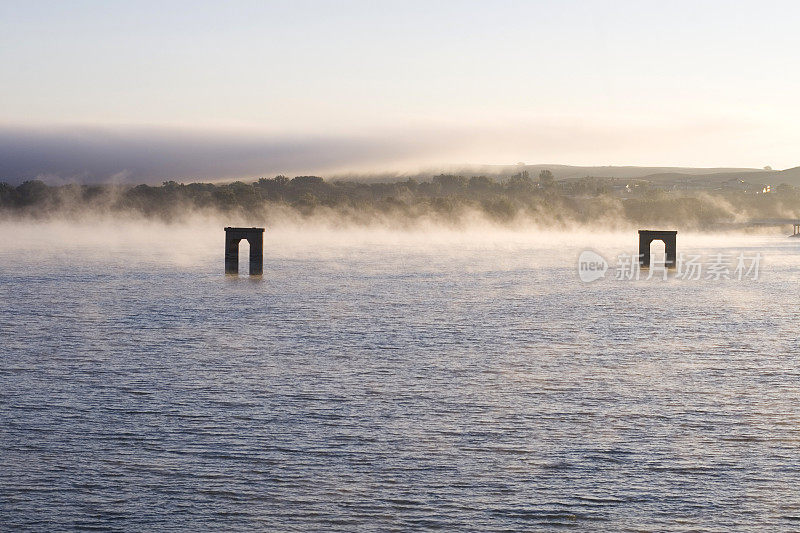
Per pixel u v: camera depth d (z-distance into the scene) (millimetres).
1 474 23984
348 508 21969
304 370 38312
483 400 32406
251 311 62219
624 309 65062
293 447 26422
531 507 22047
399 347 45281
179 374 37312
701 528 20953
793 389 34469
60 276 96312
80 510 21797
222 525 21031
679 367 39344
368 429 28312
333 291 79125
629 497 22641
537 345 46156
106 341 47125
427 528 20922
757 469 24609
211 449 26203
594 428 28531
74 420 29328
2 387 34375
